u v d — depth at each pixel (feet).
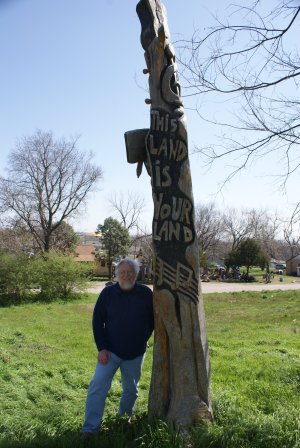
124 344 13.39
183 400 12.80
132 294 13.52
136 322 13.39
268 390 18.74
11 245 104.99
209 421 12.89
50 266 71.31
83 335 37.06
